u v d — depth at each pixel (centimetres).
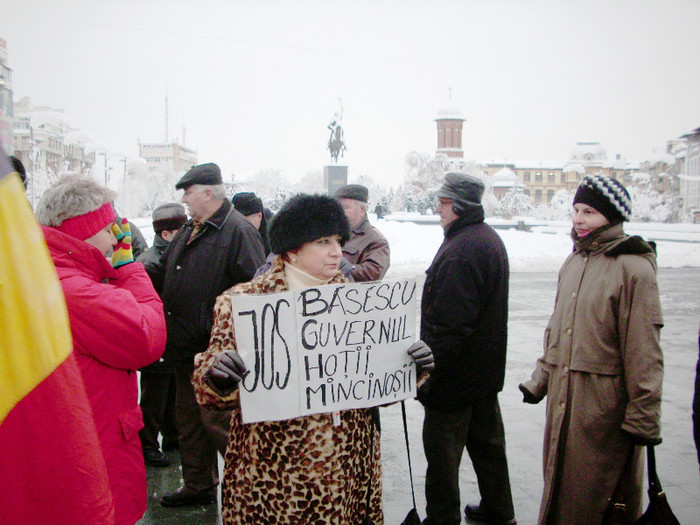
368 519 225
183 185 369
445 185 340
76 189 233
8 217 133
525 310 1133
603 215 279
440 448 330
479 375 328
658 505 258
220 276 368
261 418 203
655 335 264
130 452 236
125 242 267
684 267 2034
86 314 216
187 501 385
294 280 223
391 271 1780
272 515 209
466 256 321
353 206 443
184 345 371
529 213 7744
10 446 141
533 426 528
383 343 222
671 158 9469
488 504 357
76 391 149
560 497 289
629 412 264
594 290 279
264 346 204
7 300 134
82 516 148
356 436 220
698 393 238
